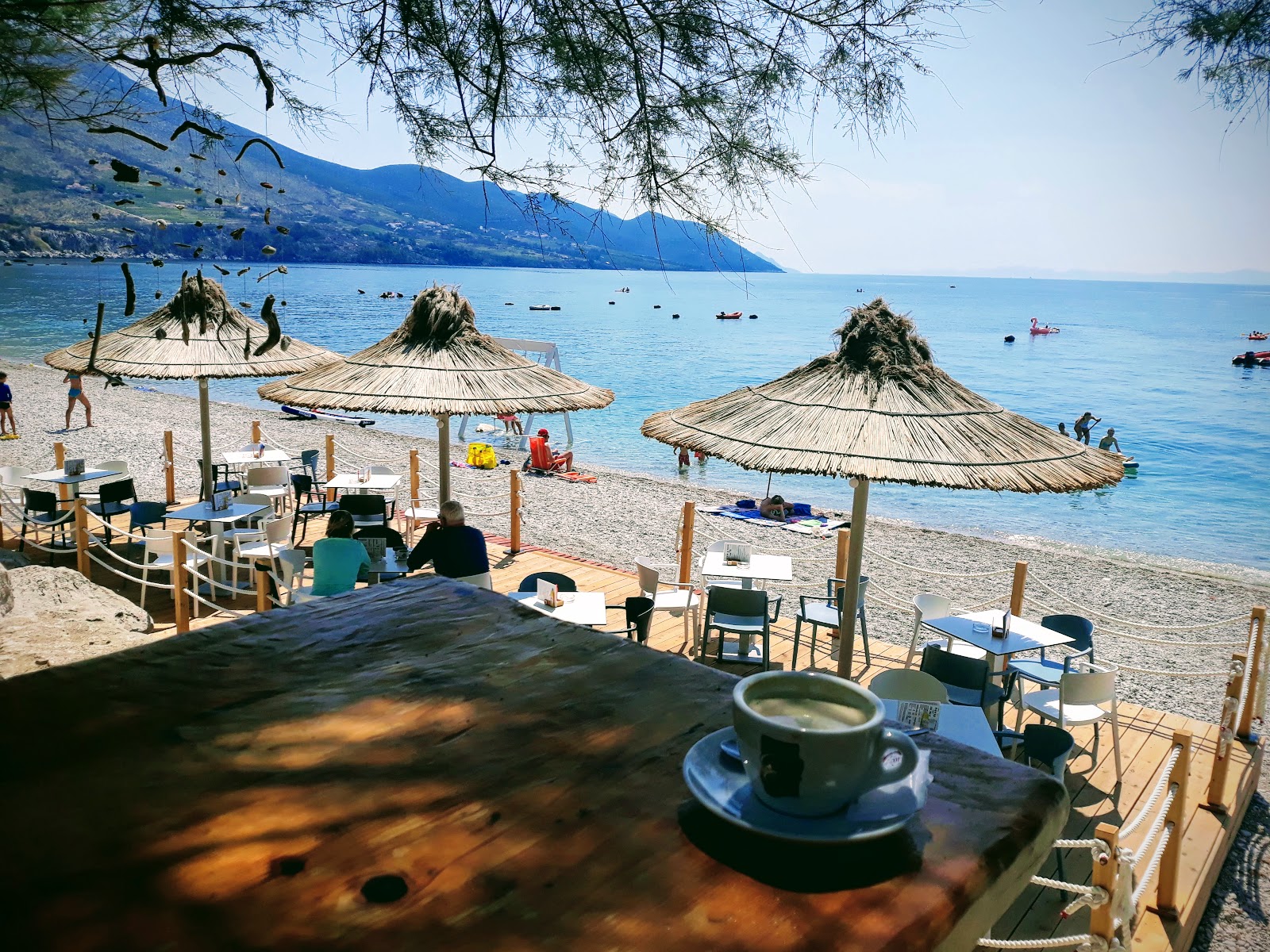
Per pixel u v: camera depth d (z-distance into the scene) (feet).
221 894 2.78
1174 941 17.57
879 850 3.19
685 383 134.21
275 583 28.84
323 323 224.74
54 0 7.52
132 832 3.11
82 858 2.95
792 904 2.86
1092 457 21.86
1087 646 25.76
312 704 4.29
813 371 23.61
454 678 4.68
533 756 3.82
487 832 3.21
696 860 3.09
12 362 125.29
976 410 22.16
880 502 72.84
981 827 3.38
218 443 75.92
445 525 25.75
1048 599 45.75
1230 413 124.16
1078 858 19.97
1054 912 17.95
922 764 3.59
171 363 33.68
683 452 78.74
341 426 90.68
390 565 29.12
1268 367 188.55
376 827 3.21
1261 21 5.79
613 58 8.55
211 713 4.16
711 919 2.77
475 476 68.49
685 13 8.41
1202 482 83.20
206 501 35.27
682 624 32.53
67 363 34.40
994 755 4.00
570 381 32.89
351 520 25.73
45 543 38.32
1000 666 27.78
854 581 22.99
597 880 2.95
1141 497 77.46
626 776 3.67
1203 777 23.54
